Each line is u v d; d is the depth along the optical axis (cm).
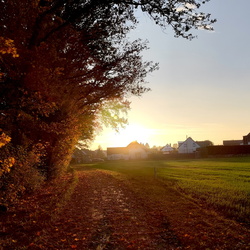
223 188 1705
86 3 1298
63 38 1434
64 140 2141
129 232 813
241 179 2255
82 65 1669
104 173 3319
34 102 1202
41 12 1173
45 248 682
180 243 709
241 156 7281
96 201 1352
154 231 816
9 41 782
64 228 859
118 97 2139
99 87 1961
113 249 680
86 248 687
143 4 1202
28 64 1126
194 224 876
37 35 1229
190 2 1166
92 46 1591
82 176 2928
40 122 1394
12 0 1075
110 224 906
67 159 2862
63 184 2005
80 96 2052
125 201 1334
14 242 724
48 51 1252
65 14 1317
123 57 1778
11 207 1146
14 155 1154
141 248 681
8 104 1128
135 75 1884
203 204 1232
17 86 1132
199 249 657
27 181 1403
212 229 813
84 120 2627
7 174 1123
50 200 1316
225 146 7525
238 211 1078
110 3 1316
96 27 1477
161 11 1190
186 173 2938
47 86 1215
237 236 742
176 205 1200
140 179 2398
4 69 1080
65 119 1856
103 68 1747
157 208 1139
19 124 1238
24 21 1149
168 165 4816
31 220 941
